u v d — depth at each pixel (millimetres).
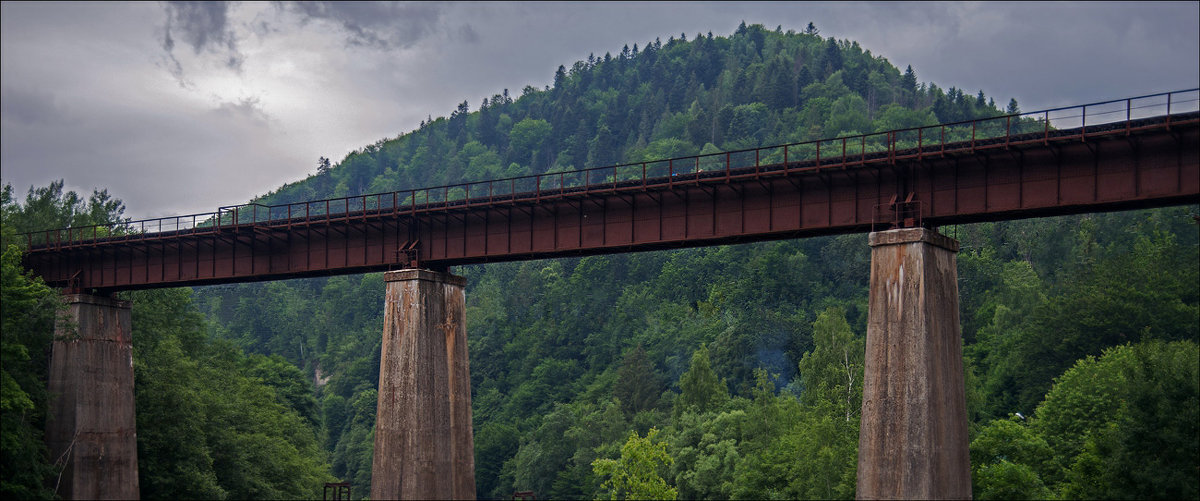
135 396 77625
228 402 96625
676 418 141625
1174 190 47969
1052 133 50438
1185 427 63781
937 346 51125
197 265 73812
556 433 171625
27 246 78312
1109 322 115000
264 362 147000
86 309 74312
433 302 65875
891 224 53344
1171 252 136375
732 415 123188
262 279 73125
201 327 109438
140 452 76312
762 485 102438
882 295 51938
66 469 70375
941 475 49469
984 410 120625
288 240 71375
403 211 67062
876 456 50625
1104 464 68500
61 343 72812
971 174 52469
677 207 59875
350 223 68938
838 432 95250
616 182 61188
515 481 173750
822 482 91188
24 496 61188
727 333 185250
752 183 57688
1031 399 115750
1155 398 65625
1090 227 164000
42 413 67812
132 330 82688
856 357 113500
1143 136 48688
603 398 187000
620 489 137875
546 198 62531
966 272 175125
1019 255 184875
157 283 74750
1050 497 68562
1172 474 62469
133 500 73625
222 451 87812
